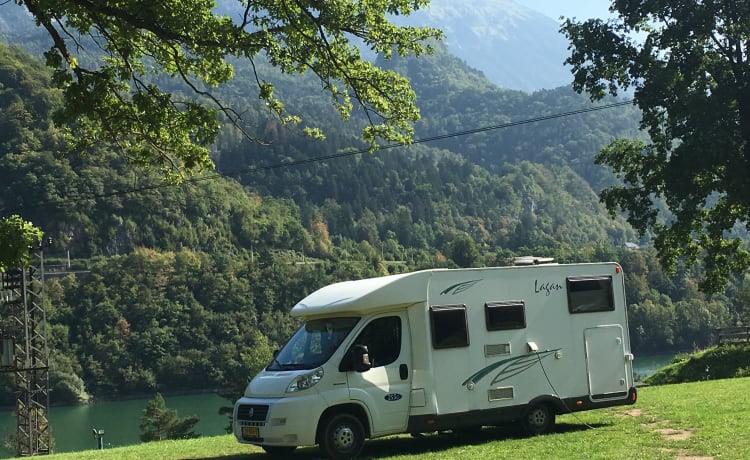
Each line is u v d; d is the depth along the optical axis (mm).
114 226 159250
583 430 14172
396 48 16625
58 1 13922
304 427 12047
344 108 17234
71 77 14445
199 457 13469
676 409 16078
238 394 59188
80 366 117000
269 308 141625
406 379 13016
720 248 38031
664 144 36344
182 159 17500
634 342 124500
